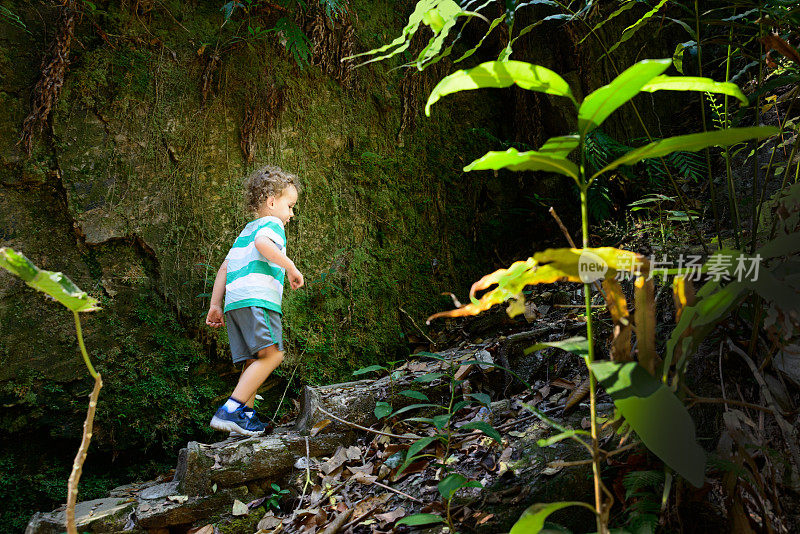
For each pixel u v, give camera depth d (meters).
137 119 2.66
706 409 1.58
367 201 3.27
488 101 3.81
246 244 2.49
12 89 2.42
